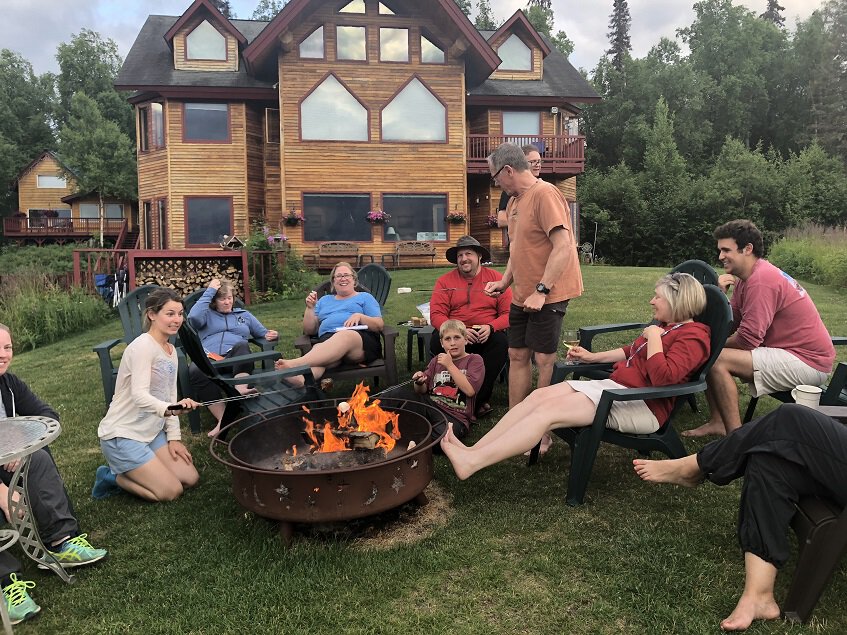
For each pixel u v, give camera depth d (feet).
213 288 15.97
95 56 131.95
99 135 84.94
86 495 10.58
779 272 11.09
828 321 21.79
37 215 103.30
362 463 8.97
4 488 7.72
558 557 8.01
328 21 53.01
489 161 11.80
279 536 8.64
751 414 12.30
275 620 6.92
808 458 6.44
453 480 10.61
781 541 6.56
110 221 96.02
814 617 6.61
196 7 55.01
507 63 62.23
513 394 12.25
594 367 11.57
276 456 9.96
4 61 132.36
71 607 7.38
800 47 126.21
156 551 8.57
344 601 7.24
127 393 9.99
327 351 13.78
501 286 13.56
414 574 7.73
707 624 6.59
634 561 7.83
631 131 112.06
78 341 28.86
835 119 121.29
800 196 89.51
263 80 56.49
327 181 53.98
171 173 54.13
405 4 54.13
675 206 92.79
